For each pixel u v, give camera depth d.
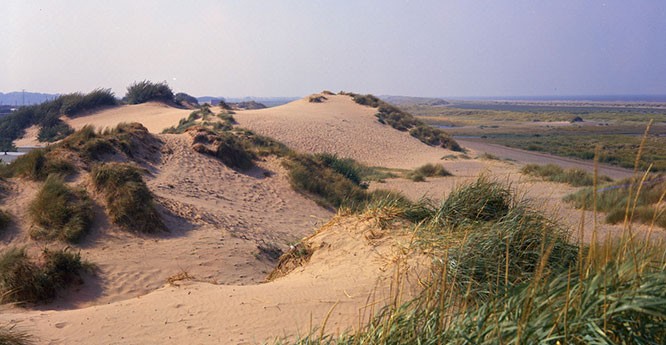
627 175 29.73
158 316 5.99
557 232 5.70
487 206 7.34
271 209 17.12
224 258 10.90
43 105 50.53
